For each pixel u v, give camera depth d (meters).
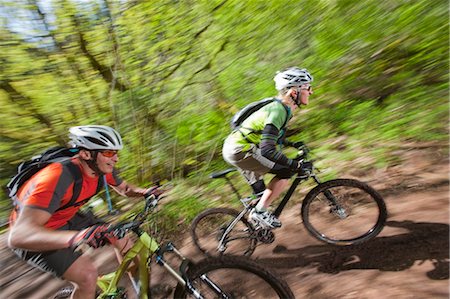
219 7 5.62
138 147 5.91
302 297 2.46
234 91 6.46
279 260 2.96
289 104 2.77
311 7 6.02
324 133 5.51
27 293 3.75
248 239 3.28
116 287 2.20
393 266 2.43
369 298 2.23
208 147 6.02
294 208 3.71
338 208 2.95
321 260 2.78
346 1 6.11
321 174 4.23
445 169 3.45
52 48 5.36
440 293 2.07
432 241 2.52
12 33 5.07
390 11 6.01
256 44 6.23
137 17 5.47
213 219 3.74
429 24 5.71
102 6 5.30
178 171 6.02
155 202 2.30
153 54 5.72
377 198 2.69
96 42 5.51
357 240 2.80
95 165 2.02
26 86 5.36
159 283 3.13
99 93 5.83
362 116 5.37
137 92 5.83
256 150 2.85
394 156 4.03
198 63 6.25
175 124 6.13
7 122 5.43
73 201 2.06
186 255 3.51
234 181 4.84
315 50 6.48
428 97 4.97
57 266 2.05
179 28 5.65
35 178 1.92
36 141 5.73
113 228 1.86
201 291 2.31
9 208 6.05
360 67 6.13
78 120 5.83
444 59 5.40
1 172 5.75
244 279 2.65
